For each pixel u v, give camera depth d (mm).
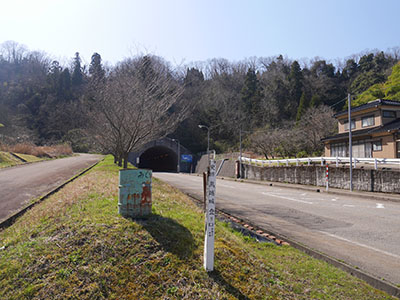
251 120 63125
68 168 20281
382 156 21891
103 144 16969
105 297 2930
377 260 5012
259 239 5969
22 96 71562
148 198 4895
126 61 14336
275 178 26297
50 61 81688
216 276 3334
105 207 5691
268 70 79312
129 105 12602
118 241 3783
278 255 4781
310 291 3438
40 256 3512
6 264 3445
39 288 3010
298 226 7570
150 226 4285
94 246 3646
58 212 5938
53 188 11141
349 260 4992
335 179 18828
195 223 5023
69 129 57938
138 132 12984
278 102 62219
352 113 26031
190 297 2969
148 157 76062
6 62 84875
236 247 4277
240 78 78875
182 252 3703
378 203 12047
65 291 2969
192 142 63906
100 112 13992
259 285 3324
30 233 4723
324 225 7684
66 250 3617
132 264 3383
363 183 16609
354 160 17547
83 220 4570
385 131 20672
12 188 11133
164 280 3188
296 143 36656
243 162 34656
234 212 9320
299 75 61531
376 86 41656
